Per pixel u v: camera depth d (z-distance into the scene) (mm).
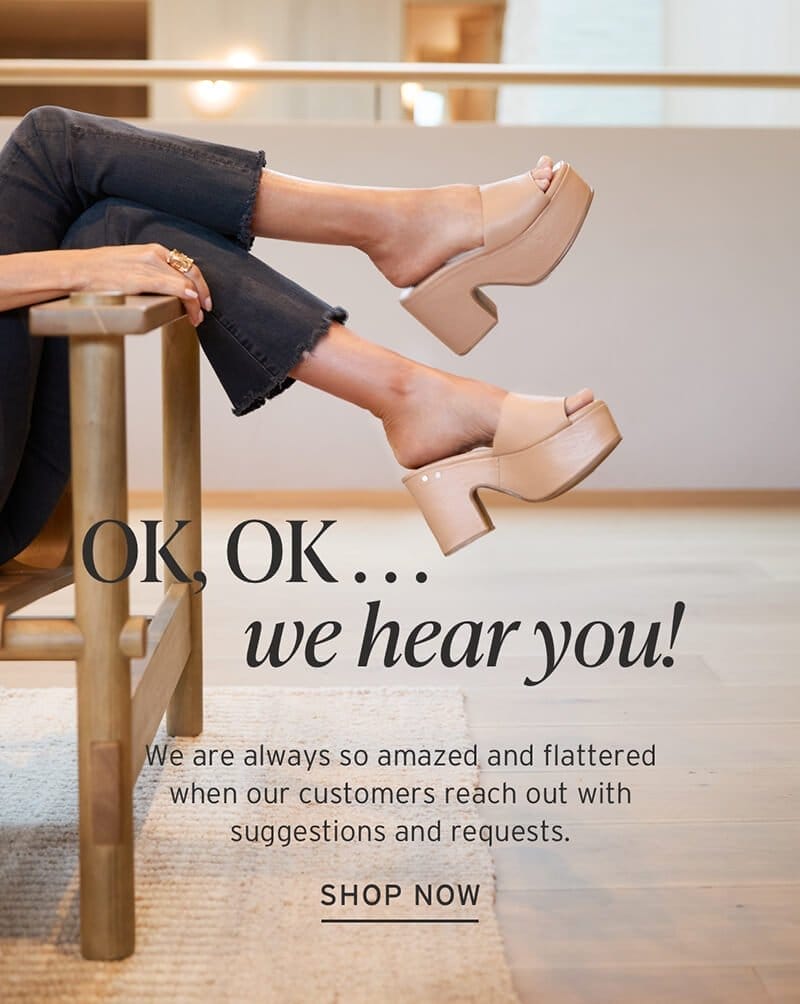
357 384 1206
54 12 5016
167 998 950
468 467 1211
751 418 3352
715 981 1001
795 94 3627
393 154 3205
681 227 3264
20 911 1091
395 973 992
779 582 2420
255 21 4434
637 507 3201
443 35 4609
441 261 1263
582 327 3289
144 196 1175
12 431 1188
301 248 3207
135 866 1184
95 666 989
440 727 1572
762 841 1271
